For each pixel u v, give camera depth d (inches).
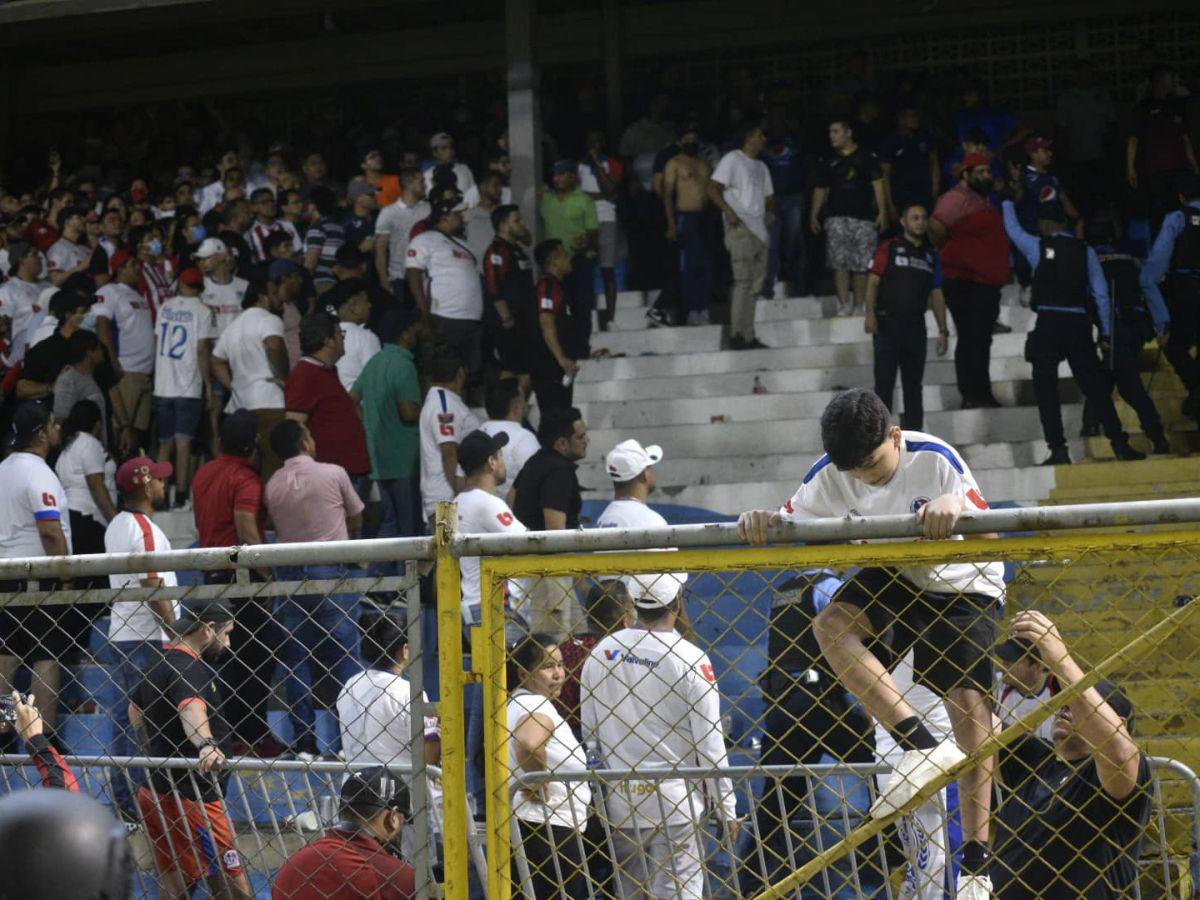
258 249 1542.8
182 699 609.9
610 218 1614.2
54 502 1013.2
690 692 595.5
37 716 523.8
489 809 425.7
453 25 2031.3
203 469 1009.5
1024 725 418.3
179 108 2151.8
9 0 1624.0
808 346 1472.7
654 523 925.8
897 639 460.8
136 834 598.2
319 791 661.9
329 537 984.9
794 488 1330.0
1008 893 476.4
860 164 1481.3
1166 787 650.8
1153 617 617.0
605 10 1957.4
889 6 1894.7
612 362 1513.3
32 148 2023.9
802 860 660.7
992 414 1344.7
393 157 1688.0
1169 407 1380.4
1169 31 1892.2
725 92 1847.9
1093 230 1557.6
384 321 1248.2
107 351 1453.0
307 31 2122.3
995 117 1606.8
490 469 967.6
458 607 424.5
